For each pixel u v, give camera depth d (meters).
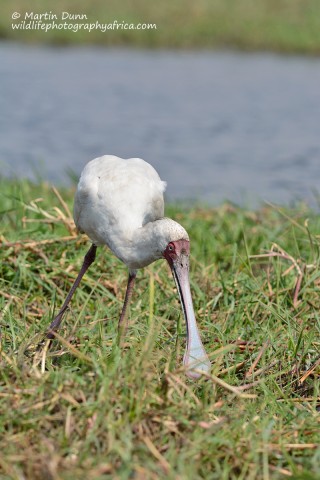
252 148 26.03
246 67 38.72
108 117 29.53
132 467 7.27
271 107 31.27
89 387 8.34
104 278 12.38
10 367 8.83
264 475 7.48
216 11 45.56
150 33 43.34
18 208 14.61
